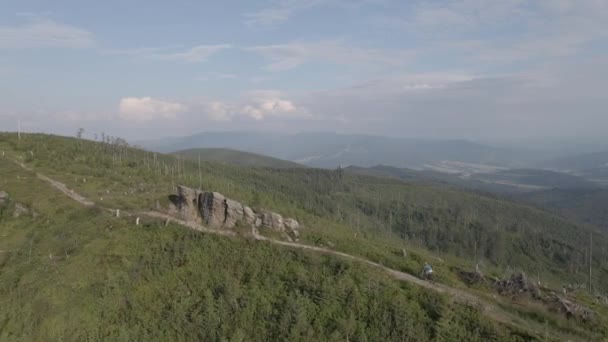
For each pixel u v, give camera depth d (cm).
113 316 7338
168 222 9312
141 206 10044
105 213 9594
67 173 12019
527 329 6862
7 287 7531
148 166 15200
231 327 7156
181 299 7662
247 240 9062
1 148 13475
